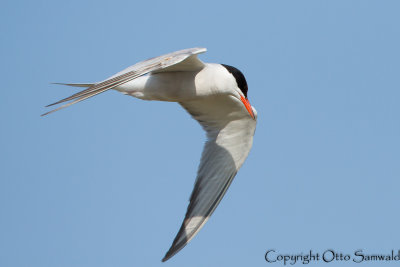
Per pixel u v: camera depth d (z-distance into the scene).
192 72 12.59
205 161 13.94
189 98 12.81
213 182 13.84
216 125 14.01
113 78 10.45
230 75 12.87
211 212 13.70
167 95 12.73
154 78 12.66
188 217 13.55
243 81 13.05
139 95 12.80
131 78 10.56
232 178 13.84
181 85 12.59
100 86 10.26
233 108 13.49
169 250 13.21
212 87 12.66
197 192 13.74
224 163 13.91
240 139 13.91
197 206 13.66
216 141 14.00
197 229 13.52
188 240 13.38
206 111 13.77
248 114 13.57
